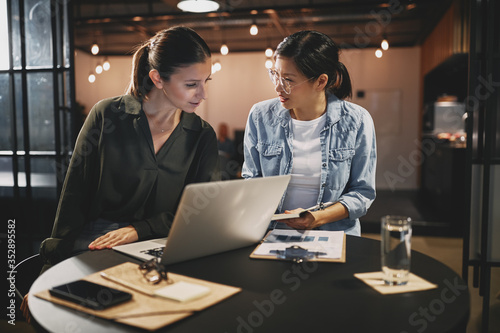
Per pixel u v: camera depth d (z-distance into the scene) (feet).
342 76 5.37
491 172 7.63
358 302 2.84
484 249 7.43
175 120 4.65
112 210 4.59
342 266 3.55
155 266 3.13
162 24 21.79
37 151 9.33
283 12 19.74
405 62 26.22
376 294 2.97
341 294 2.97
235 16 20.71
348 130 5.37
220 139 25.70
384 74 26.53
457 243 13.67
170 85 4.19
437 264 3.62
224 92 29.07
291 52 4.82
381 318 2.60
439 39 19.36
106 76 29.63
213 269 3.48
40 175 9.38
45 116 9.27
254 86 28.71
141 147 4.50
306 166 5.47
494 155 7.77
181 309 2.64
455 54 16.52
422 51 25.12
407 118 26.45
